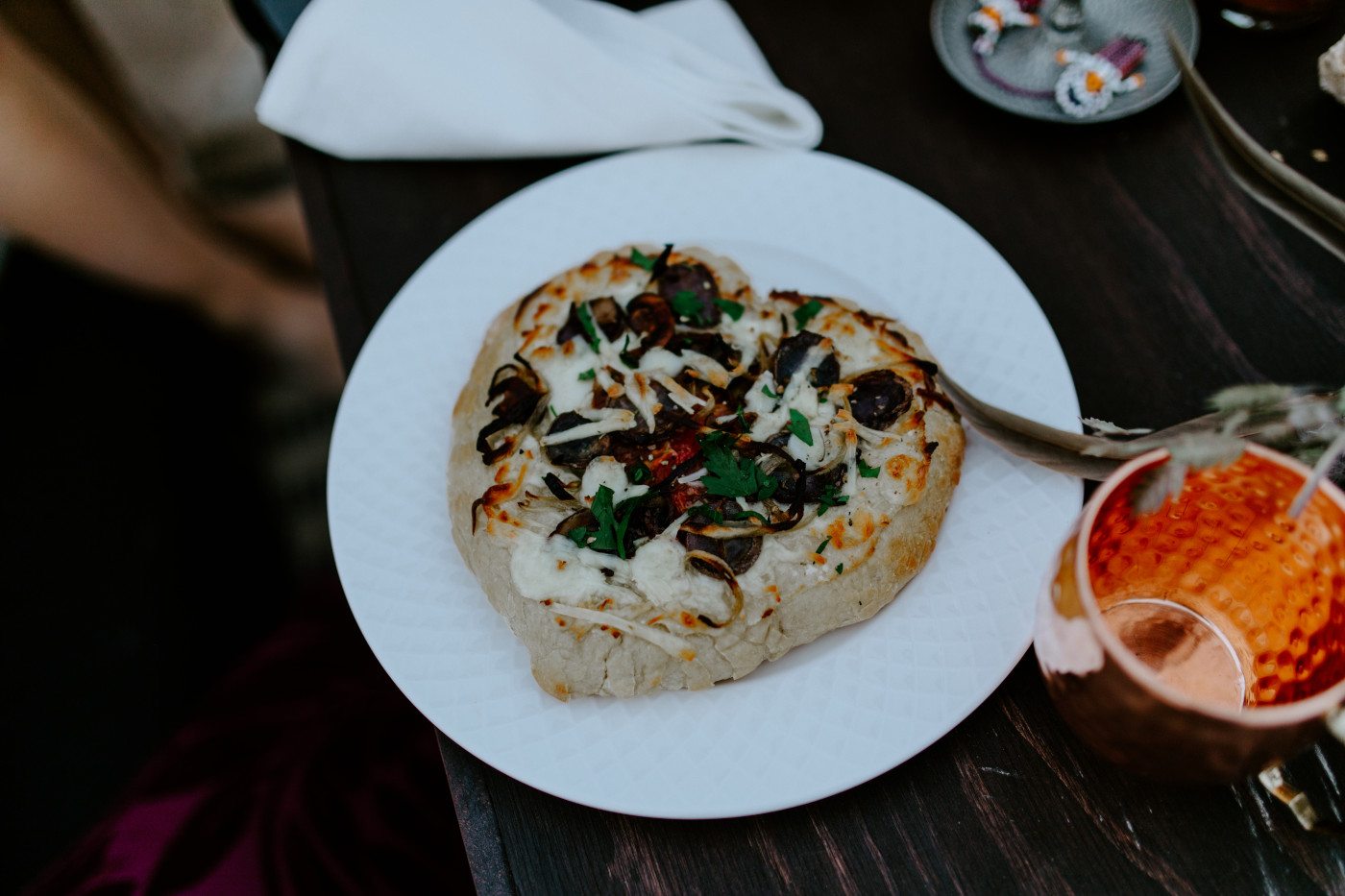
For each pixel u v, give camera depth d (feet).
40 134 2.93
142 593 2.71
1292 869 1.57
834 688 1.65
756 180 1.99
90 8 3.55
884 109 2.11
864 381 1.80
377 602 1.74
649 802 1.59
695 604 1.68
